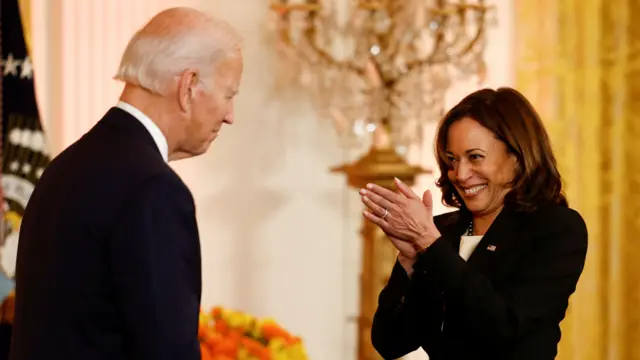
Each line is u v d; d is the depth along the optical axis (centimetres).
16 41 558
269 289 737
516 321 313
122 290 261
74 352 266
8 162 548
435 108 667
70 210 270
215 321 425
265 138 728
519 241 331
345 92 634
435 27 638
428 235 321
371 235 619
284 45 662
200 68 286
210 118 291
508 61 734
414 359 747
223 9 707
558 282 323
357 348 683
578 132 738
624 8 736
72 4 658
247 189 727
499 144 333
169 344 258
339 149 742
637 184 741
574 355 749
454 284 313
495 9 698
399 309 348
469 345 331
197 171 715
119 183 267
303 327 746
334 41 707
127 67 287
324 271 749
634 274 749
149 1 680
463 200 349
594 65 738
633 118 739
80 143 286
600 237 747
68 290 267
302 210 740
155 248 261
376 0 600
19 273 283
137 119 284
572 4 734
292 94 730
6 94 553
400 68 686
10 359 282
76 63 661
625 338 752
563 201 345
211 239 720
